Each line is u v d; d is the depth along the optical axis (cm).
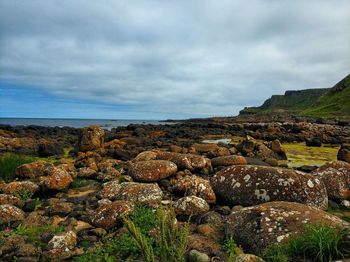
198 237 681
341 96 12012
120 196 898
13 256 602
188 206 802
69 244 632
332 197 954
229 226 686
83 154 1712
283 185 846
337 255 543
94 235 699
